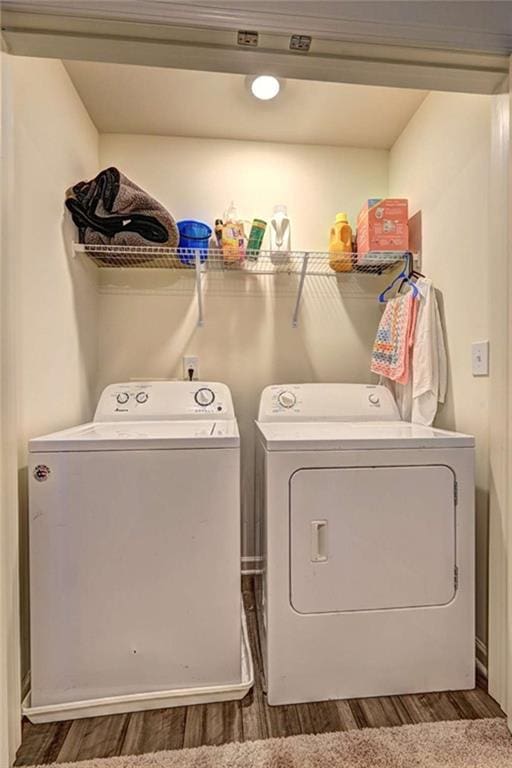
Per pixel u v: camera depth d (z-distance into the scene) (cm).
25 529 130
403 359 180
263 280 221
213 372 219
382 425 175
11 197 113
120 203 174
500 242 129
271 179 222
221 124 206
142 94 183
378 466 132
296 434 144
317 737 115
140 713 125
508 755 110
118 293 214
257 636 162
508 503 125
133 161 215
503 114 128
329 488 130
